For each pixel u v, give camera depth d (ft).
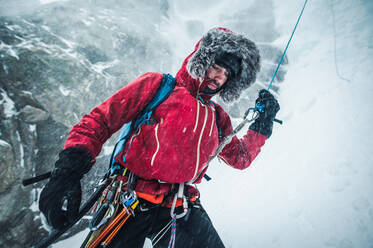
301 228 9.24
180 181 3.31
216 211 11.96
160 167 3.06
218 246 3.73
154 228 3.66
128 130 3.27
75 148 2.42
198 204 4.11
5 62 12.75
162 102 3.09
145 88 3.09
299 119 19.43
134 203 3.24
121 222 3.21
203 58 3.06
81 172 2.44
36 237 11.56
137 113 3.10
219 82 3.30
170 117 3.00
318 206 9.95
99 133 2.71
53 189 2.23
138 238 3.43
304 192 11.01
